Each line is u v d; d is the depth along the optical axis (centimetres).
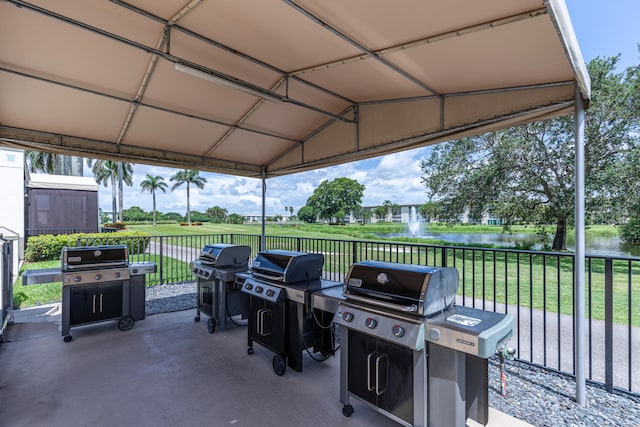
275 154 570
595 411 239
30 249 1008
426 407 191
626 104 1056
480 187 1277
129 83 340
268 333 311
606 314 266
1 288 372
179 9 236
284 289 293
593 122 1095
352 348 229
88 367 309
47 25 249
